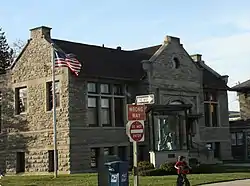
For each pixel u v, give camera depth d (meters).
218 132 46.91
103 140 36.69
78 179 28.31
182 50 42.56
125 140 38.22
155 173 30.25
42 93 36.78
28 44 38.12
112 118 37.69
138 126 15.92
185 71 42.56
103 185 17.92
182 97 41.84
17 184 27.11
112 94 37.97
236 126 53.94
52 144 35.75
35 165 36.84
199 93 43.78
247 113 56.09
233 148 54.06
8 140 38.94
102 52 41.12
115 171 17.38
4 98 39.59
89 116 36.28
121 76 37.88
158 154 33.12
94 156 36.19
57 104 35.56
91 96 36.53
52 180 28.66
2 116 39.59
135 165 15.98
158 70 39.91
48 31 37.47
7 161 38.81
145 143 37.84
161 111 35.03
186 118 35.84
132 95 39.44
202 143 44.25
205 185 23.81
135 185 15.93
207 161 42.50
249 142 52.75
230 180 26.38
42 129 36.62
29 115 37.59
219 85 47.06
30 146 37.28
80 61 36.50
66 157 34.47
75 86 35.25
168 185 23.62
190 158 36.53
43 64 36.84
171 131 35.66
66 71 34.94
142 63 39.56
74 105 35.03
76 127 35.00
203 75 47.16
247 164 41.03
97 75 36.19
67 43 39.12
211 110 46.84
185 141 36.81
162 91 39.88
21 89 38.66
